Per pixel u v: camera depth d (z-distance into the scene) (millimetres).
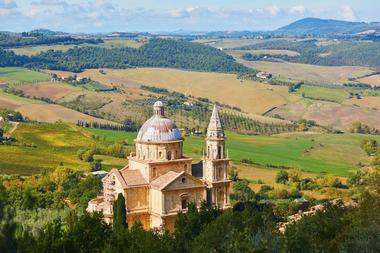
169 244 111000
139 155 187625
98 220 116625
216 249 104062
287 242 101625
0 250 81188
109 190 184000
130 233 117125
